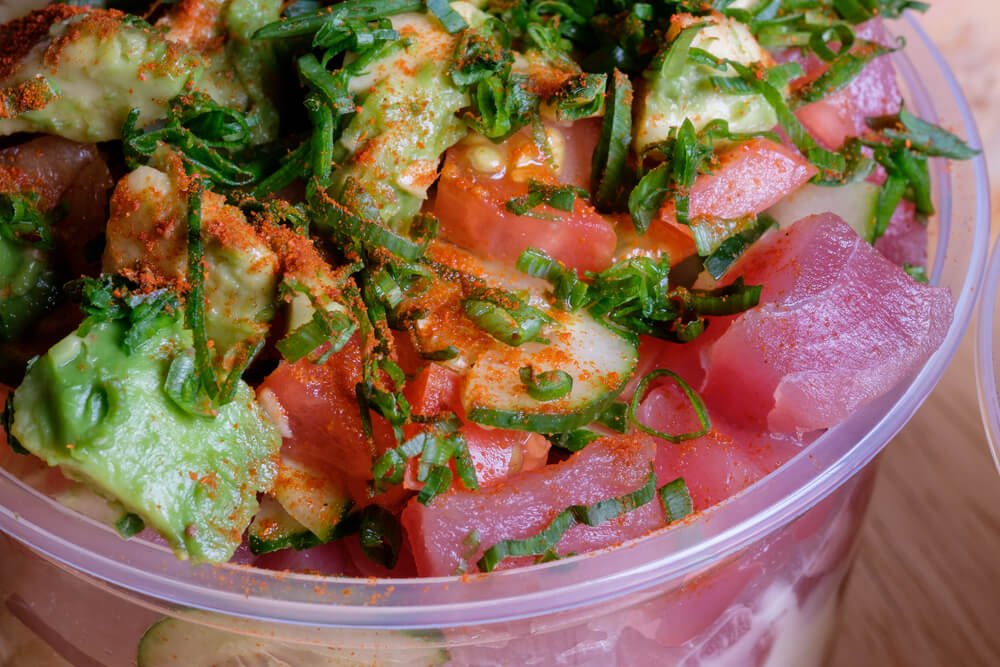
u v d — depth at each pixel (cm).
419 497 17
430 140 18
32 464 18
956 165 21
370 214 18
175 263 17
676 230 19
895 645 21
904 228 21
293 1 20
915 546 22
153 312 17
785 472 18
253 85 19
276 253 17
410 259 18
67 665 19
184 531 17
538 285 18
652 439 18
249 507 17
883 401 18
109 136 18
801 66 20
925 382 19
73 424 16
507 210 18
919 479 23
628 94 19
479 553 17
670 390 18
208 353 17
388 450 17
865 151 20
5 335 18
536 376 18
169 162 18
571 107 18
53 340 18
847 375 18
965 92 27
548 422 17
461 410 18
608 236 18
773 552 18
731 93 19
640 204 18
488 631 17
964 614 22
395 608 17
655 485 18
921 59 22
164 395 17
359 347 18
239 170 18
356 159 18
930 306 18
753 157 19
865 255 18
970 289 20
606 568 17
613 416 18
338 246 18
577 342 18
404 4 19
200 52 19
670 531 17
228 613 17
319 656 17
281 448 18
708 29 19
